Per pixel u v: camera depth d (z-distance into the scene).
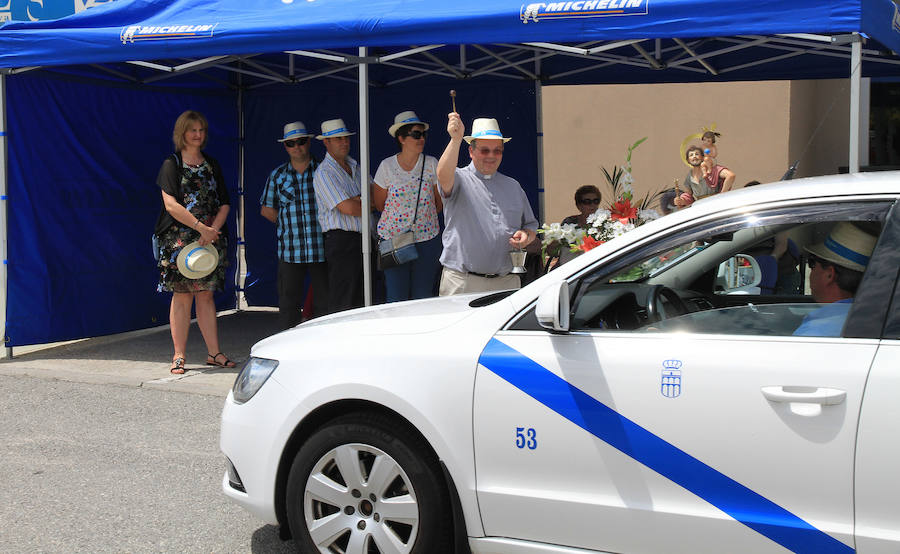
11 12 9.14
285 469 3.64
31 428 5.93
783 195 3.08
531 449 3.16
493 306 3.39
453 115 5.42
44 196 8.25
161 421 6.08
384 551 3.40
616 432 3.04
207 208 7.20
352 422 3.44
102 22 7.05
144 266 9.38
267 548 4.05
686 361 2.98
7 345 8.07
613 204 5.86
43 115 8.20
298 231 7.64
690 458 2.94
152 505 4.57
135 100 9.16
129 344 8.80
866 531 2.71
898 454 2.66
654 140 12.36
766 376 2.85
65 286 8.48
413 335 3.45
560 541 3.16
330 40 6.09
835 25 4.86
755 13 5.01
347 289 7.37
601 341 3.13
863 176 3.10
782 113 11.75
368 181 6.57
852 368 2.76
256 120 10.44
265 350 3.78
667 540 2.98
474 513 3.26
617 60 8.12
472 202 5.69
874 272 2.86
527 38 5.58
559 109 12.80
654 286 3.29
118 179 9.00
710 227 3.15
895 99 11.97
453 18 5.74
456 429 3.26
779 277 3.18
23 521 4.37
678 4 5.17
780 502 2.82
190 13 6.86
